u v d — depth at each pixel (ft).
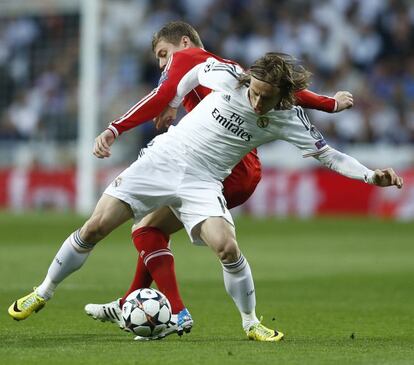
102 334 77.71
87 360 62.39
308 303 103.91
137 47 308.81
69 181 277.03
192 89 83.25
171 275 77.61
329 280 127.75
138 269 80.28
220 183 77.25
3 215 260.83
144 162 76.07
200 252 168.66
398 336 78.07
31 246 175.94
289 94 72.33
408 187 250.98
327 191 260.62
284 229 218.79
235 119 74.74
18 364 60.80
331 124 284.20
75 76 300.81
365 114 285.64
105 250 172.65
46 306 98.07
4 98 308.40
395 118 284.20
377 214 255.70
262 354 65.87
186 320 74.64
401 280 127.75
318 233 208.64
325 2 302.66
